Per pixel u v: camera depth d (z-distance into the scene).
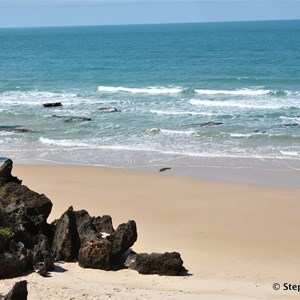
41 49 163.38
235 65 101.81
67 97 69.06
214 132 47.66
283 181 36.00
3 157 43.06
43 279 19.58
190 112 56.59
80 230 22.45
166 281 20.31
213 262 23.19
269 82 78.69
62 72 96.69
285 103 61.00
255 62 106.25
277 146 44.03
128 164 40.56
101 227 24.08
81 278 20.14
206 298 18.17
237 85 76.75
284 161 40.34
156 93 70.19
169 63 108.88
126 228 22.05
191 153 42.62
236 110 57.59
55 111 59.56
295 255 24.33
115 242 21.83
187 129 49.59
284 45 154.12
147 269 21.06
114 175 37.97
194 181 36.28
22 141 47.62
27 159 42.44
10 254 19.80
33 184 36.03
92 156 42.78
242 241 25.89
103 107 60.88
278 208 30.91
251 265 23.00
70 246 21.83
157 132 48.78
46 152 44.25
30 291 17.81
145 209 30.75
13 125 53.69
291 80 79.69
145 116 55.53
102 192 34.16
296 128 49.25
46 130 51.25
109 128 51.00
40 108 61.47
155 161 41.06
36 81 84.94
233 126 50.44
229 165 39.69
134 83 81.00
